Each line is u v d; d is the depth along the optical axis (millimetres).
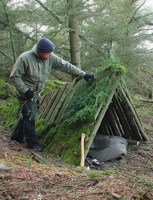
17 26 9648
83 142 5379
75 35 9727
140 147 6340
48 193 3076
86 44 10367
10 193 3025
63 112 6156
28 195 3021
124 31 9953
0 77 10141
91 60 10164
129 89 10531
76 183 3291
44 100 7062
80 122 5789
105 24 9859
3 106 8273
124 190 3031
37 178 3410
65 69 5828
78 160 5250
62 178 3461
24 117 5750
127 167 5426
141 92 11445
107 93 5781
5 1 9062
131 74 10031
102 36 9930
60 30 9367
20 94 5719
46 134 6219
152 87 11023
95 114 5637
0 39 9672
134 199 2904
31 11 9148
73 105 6023
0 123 7430
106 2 9367
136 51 10086
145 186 3170
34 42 9555
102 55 10031
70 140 5621
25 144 5957
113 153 5652
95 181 3270
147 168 5430
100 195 2980
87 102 5832
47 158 5336
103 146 5789
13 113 7484
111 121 6508
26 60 5539
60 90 6613
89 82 6027
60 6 9211
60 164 4980
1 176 3334
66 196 2998
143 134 6602
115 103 6328
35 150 5707
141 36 10344
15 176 3410
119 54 9867
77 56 9766
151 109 10727
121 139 6164
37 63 5602
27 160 4418
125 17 9945
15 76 5555
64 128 5953
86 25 10156
